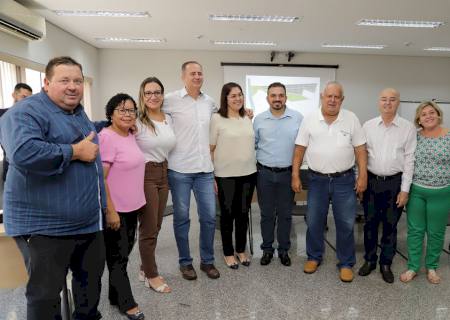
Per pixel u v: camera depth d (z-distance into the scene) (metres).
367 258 2.66
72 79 1.37
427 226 2.51
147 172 2.15
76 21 5.12
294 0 4.17
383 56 7.95
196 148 2.39
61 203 1.36
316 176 2.53
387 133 2.41
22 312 2.14
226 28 5.52
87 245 1.56
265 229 2.81
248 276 2.62
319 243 2.69
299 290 2.41
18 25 3.93
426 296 2.33
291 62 7.76
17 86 3.45
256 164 2.75
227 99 2.52
